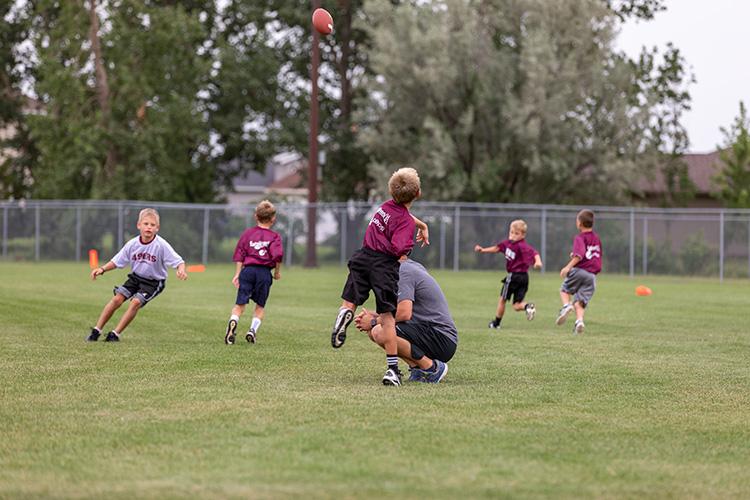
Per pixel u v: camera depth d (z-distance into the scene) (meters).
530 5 66.12
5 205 64.38
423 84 65.38
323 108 79.62
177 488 7.89
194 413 11.09
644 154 66.88
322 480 8.17
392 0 76.69
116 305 18.89
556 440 9.93
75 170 68.00
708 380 14.60
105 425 10.38
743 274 56.75
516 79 66.19
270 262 19.16
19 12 79.31
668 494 7.98
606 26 66.12
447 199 64.88
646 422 11.04
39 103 79.56
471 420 10.91
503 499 7.69
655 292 41.69
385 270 13.27
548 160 63.38
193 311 26.52
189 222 63.44
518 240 24.30
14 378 13.73
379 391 12.87
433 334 13.77
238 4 78.12
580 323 22.03
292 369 15.16
